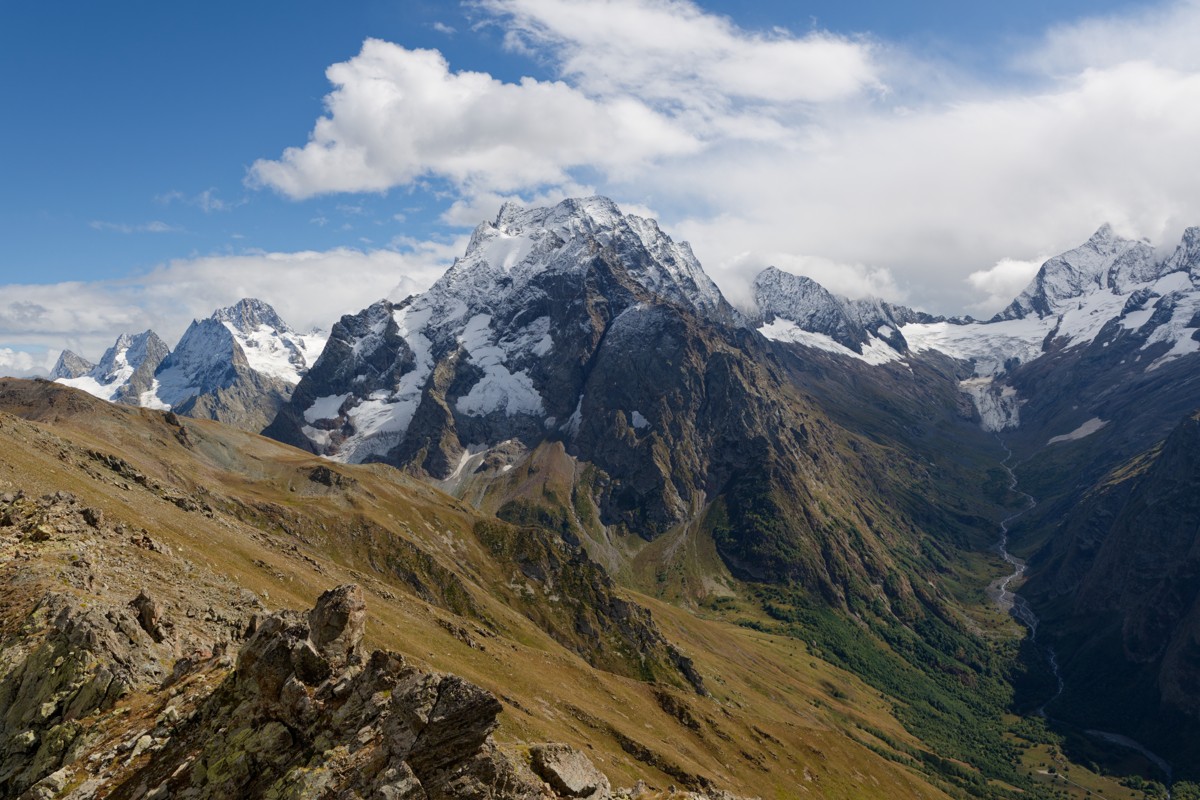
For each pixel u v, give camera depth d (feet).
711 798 147.23
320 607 143.84
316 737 125.70
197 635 212.64
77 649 171.83
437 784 109.81
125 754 144.66
